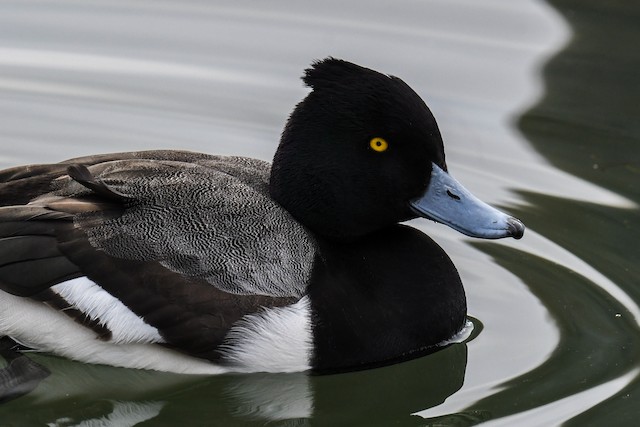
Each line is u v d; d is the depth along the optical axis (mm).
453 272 11188
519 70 16047
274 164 10891
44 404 10539
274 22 17219
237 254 10250
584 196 13844
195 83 15977
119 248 10133
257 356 10266
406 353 10789
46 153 14453
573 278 12289
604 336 11242
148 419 10461
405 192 10789
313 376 10555
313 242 10688
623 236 13055
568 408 10094
